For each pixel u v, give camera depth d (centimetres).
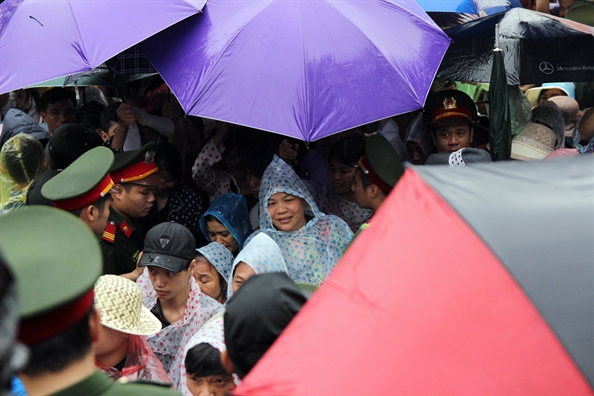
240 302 327
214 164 821
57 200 554
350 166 724
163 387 297
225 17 611
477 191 289
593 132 819
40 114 1000
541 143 792
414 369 249
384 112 578
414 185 292
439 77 751
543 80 720
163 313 570
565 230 274
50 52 593
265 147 762
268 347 320
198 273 641
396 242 278
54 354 268
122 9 604
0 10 651
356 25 597
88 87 1048
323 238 661
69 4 610
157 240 555
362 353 255
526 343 251
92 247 283
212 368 445
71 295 267
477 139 775
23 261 275
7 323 165
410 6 654
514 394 243
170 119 856
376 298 265
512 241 270
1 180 661
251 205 800
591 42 720
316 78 575
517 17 736
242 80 576
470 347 251
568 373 247
